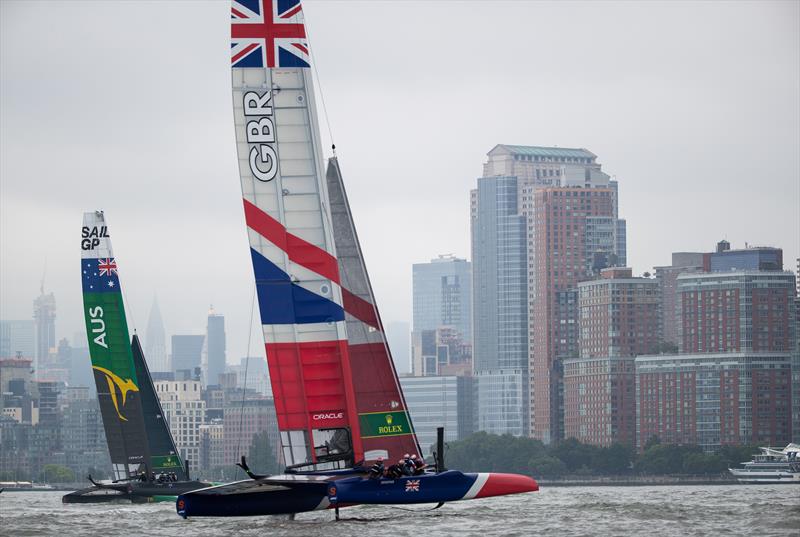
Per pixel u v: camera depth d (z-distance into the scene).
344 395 174.12
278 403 173.25
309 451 174.12
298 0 171.25
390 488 178.88
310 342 172.75
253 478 173.75
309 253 172.12
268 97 170.88
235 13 170.50
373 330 198.25
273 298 171.88
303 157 171.38
